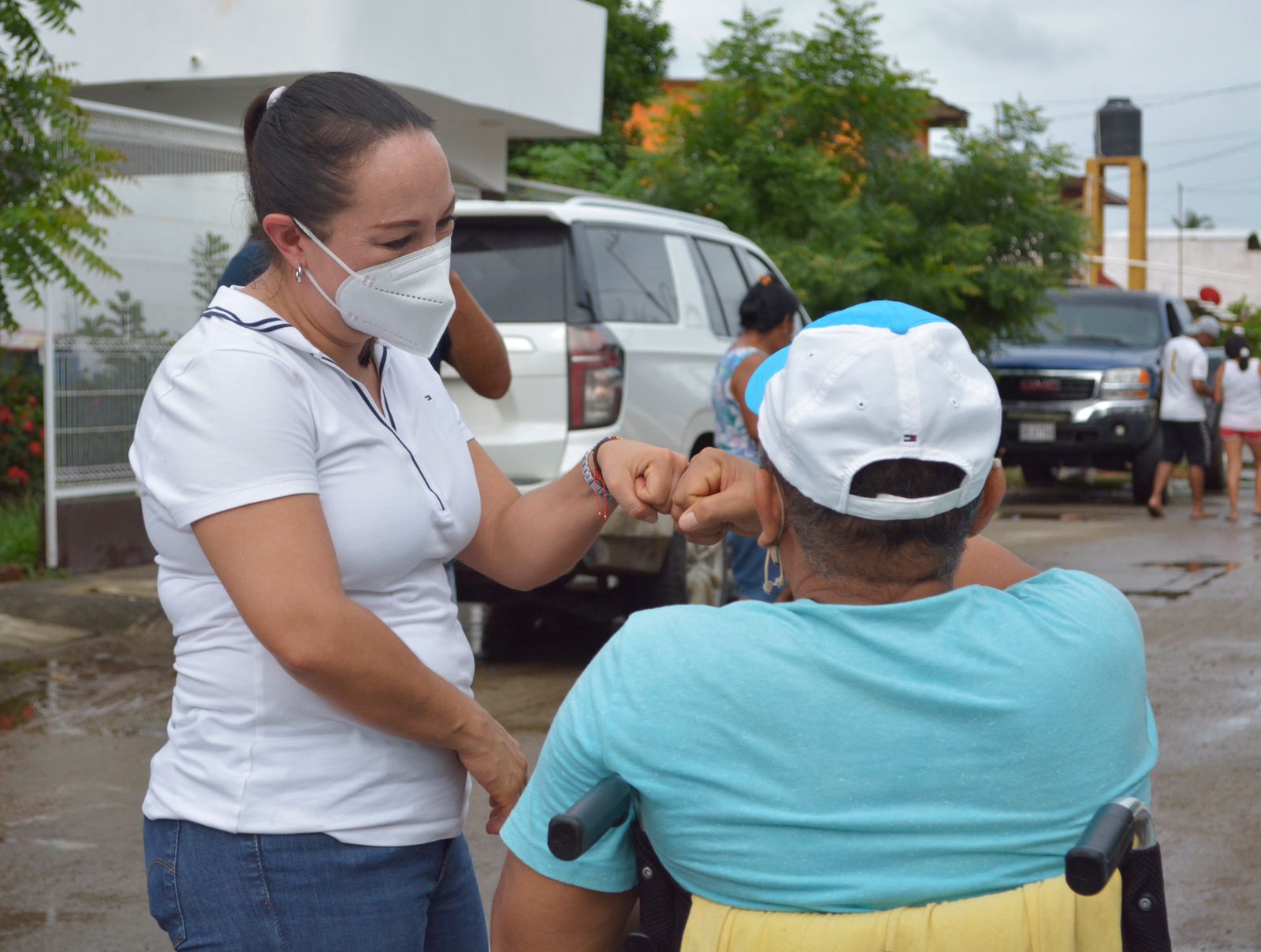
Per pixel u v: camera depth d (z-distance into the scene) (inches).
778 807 57.1
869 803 56.8
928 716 56.8
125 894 156.7
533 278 253.4
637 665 58.7
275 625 62.8
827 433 57.8
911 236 562.6
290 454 64.8
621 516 247.3
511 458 248.5
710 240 312.7
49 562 346.9
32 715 233.0
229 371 64.7
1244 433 510.6
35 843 172.4
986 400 58.9
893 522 58.4
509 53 486.3
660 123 588.7
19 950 141.7
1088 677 58.5
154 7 434.9
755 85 577.0
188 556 67.8
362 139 65.9
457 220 258.7
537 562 81.2
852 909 57.2
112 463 363.6
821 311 542.3
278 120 67.6
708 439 286.8
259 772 66.9
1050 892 57.3
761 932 57.6
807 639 57.5
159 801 69.2
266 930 66.7
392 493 69.1
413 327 68.8
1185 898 153.3
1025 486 669.3
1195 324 528.7
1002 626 58.7
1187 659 270.7
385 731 66.8
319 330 69.8
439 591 73.2
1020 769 57.1
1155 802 186.1
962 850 56.9
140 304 367.2
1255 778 195.9
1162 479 529.0
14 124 286.4
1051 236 577.9
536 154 689.0
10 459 416.8
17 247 280.1
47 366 344.8
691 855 58.8
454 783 72.5
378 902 68.4
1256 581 361.1
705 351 286.5
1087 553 415.2
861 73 565.9
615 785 59.1
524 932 64.7
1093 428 552.1
